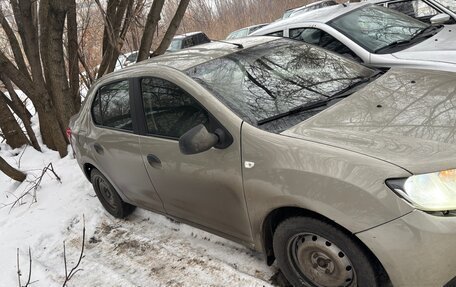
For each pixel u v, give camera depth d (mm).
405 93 2672
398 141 2158
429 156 2020
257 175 2426
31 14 5988
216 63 3066
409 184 1958
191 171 2824
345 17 5398
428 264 1942
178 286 2955
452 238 1904
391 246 1991
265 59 3195
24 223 4488
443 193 1926
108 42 6535
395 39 4984
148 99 3143
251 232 2674
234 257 3105
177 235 3609
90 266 3473
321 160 2197
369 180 2035
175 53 3486
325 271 2373
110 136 3543
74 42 6555
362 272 2184
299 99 2812
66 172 5531
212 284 2881
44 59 6203
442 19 5199
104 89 3711
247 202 2551
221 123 2605
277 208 2418
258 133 2457
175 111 2922
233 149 2543
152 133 3121
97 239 3900
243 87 2854
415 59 4359
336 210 2115
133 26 6707
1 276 3631
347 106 2625
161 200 3352
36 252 3924
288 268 2557
